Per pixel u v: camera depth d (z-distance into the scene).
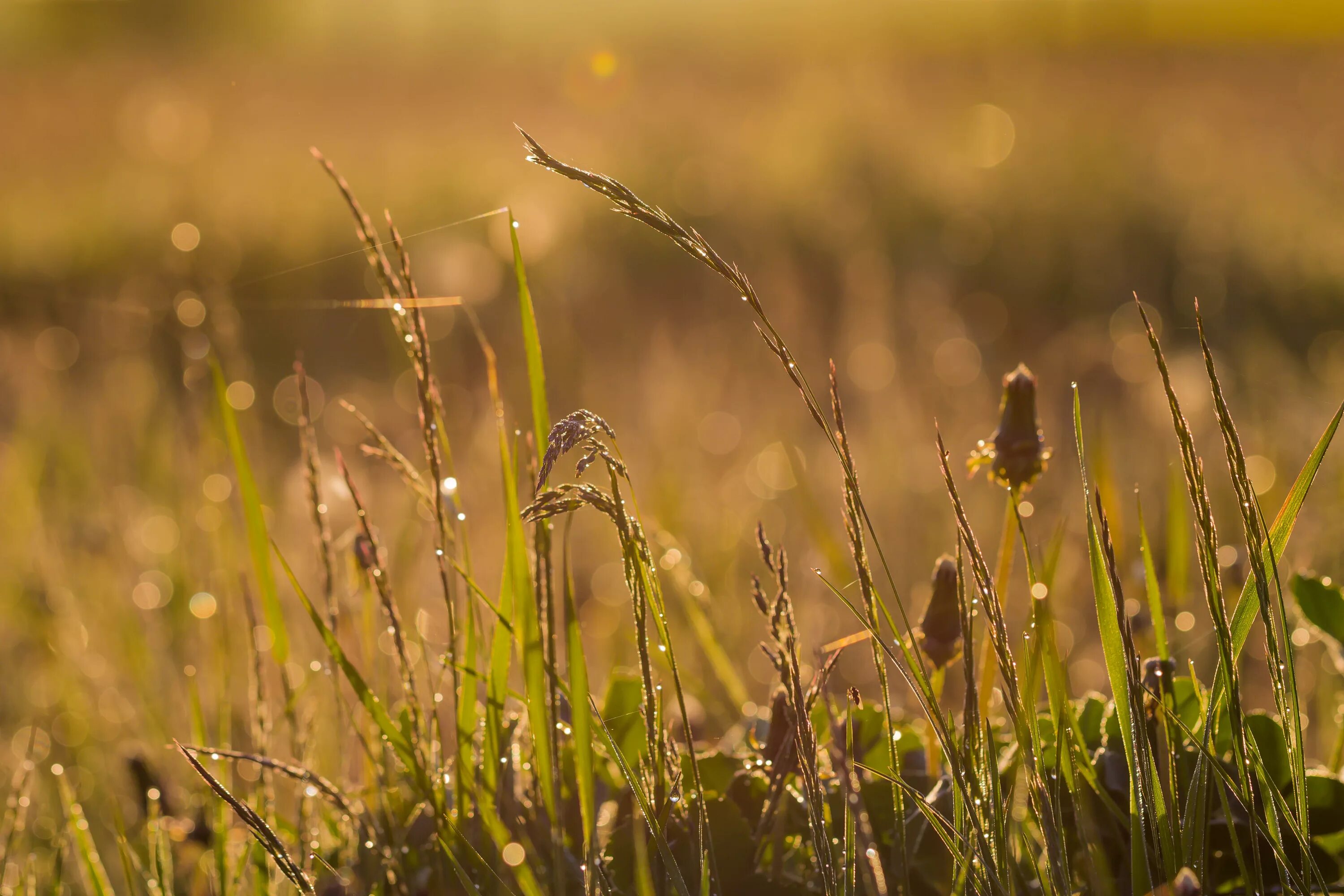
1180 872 1.14
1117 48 31.28
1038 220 10.59
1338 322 7.69
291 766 1.63
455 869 1.33
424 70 32.69
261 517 1.71
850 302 7.71
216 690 2.52
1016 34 33.22
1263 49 31.14
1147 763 1.16
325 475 3.64
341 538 1.75
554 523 4.08
